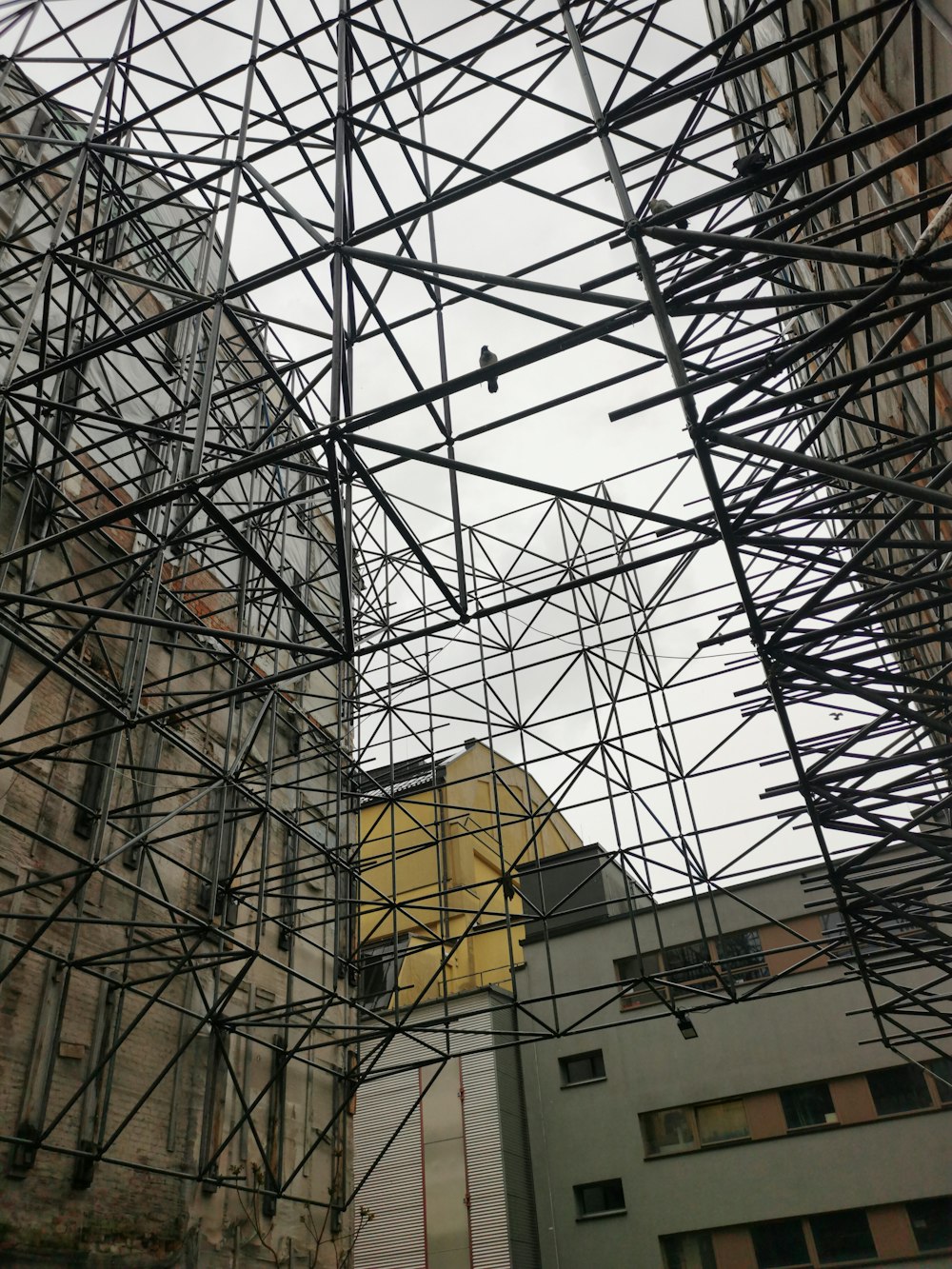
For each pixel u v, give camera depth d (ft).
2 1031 35.17
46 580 42.60
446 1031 48.67
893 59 28.78
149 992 43.78
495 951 95.61
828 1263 70.13
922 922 38.01
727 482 35.12
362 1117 86.69
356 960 62.13
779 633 30.09
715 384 23.91
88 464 48.14
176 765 50.24
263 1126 50.06
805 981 79.46
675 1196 75.77
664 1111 79.66
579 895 95.25
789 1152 74.28
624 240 31.50
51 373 29.19
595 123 26.37
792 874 83.41
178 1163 42.68
